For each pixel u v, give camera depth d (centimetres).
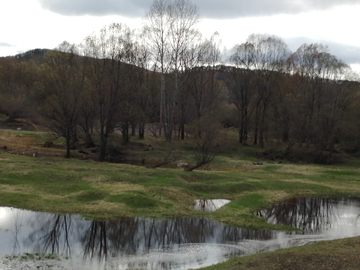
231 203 2895
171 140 6053
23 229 2044
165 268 1647
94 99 4509
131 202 2586
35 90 5825
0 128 7044
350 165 5594
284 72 6694
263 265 1532
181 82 6234
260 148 6353
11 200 2458
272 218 2667
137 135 6694
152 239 2041
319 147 5834
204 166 4534
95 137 5581
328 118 5781
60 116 4297
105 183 3012
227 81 7338
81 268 1599
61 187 2817
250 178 3847
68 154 4256
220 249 1938
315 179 4166
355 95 7138
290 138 6356
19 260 1634
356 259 1596
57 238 1956
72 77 4356
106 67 4434
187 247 1944
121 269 1614
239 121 7106
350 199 3447
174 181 3266
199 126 5384
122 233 2103
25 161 3538
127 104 4697
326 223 2602
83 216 2316
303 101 6169
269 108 6850
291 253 1688
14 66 9569
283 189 3550
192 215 2520
